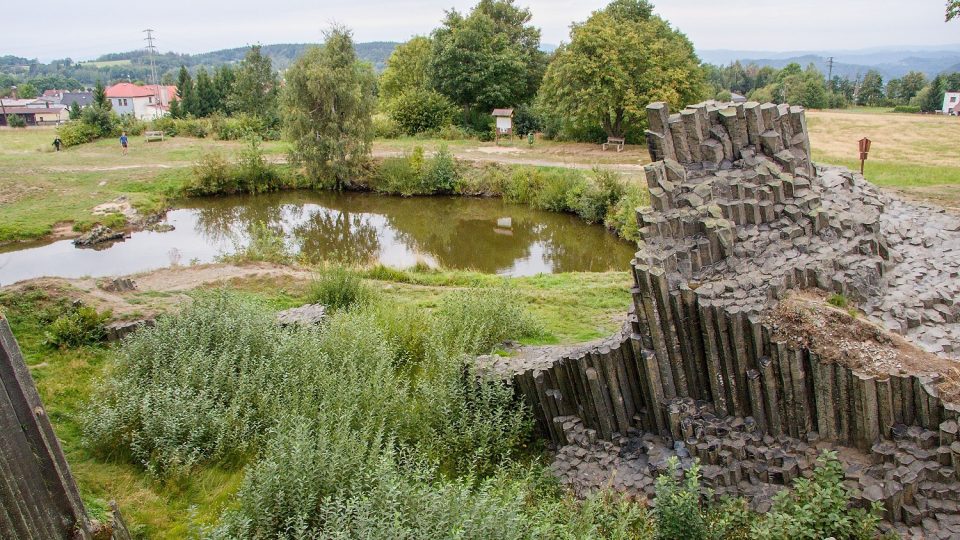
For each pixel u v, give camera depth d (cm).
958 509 717
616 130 4700
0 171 4050
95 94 6225
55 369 1259
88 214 3353
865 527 720
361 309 1611
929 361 808
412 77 6738
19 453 608
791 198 1003
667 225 958
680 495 777
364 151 4369
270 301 1789
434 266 2469
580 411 1038
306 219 3703
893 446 781
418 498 761
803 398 839
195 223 3559
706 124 1027
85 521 699
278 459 869
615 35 4319
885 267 995
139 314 1477
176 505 901
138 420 1045
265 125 6119
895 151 3644
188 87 7106
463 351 1273
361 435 960
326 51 4234
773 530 738
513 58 5841
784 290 909
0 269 2639
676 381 938
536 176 3931
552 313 1748
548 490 927
